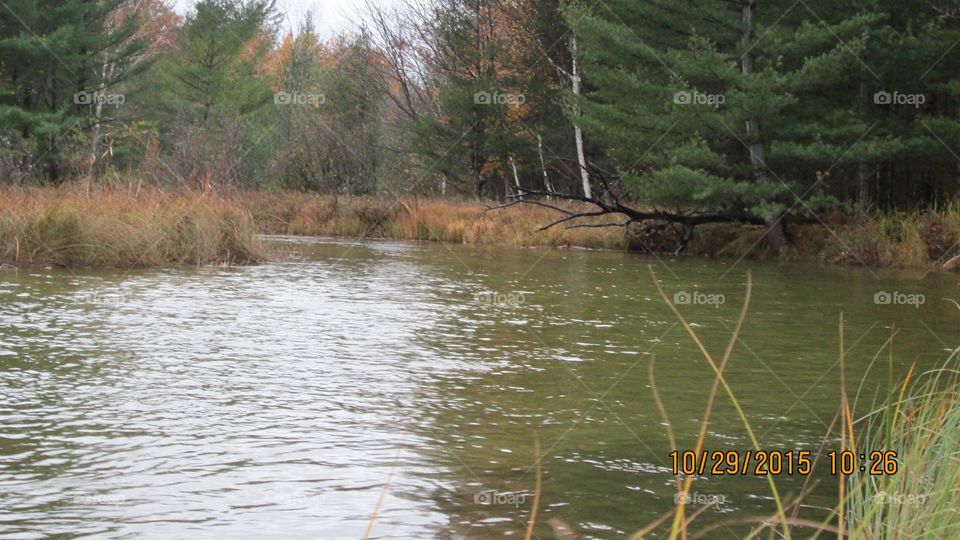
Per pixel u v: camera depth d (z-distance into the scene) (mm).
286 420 6000
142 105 44594
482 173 36188
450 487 4805
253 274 14867
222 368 7547
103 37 37469
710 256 21516
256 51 46469
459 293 13062
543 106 35469
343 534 4129
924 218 19766
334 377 7332
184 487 4695
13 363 7508
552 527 4281
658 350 8797
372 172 38031
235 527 4180
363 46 43406
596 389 7098
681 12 21938
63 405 6242
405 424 5984
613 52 23219
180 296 11773
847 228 20453
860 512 4000
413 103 44562
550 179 37531
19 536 4020
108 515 4293
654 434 5875
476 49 36188
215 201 17625
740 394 6988
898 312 11578
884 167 23500
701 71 20531
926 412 5266
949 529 3400
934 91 21656
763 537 4234
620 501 4656
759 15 21781
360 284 13891
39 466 4973
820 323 10594
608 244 23344
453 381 7305
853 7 21031
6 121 32969
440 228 26438
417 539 4094
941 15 21594
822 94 21531
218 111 40781
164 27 51344
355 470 5031
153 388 6785
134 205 16188
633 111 23188
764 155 21141
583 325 10297
